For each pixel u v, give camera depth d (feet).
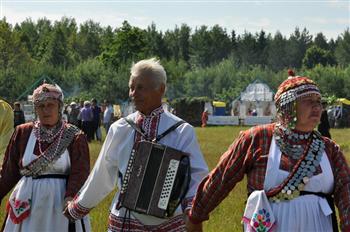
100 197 20.59
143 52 376.27
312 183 17.39
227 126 218.79
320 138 17.78
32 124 24.40
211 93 342.03
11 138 24.47
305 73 343.26
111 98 289.33
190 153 19.57
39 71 293.64
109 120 128.36
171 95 343.46
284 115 17.61
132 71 19.98
